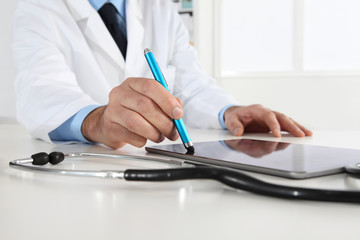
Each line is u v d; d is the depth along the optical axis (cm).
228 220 21
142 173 28
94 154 42
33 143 67
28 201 25
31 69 80
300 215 21
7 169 37
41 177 33
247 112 82
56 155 39
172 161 38
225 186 29
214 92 106
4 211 23
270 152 43
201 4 380
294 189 24
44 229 19
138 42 113
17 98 79
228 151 44
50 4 104
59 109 66
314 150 45
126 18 117
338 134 79
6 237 18
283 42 393
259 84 384
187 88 112
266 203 24
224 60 411
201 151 45
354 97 364
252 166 34
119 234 19
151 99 50
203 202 25
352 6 373
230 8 401
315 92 372
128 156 41
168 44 126
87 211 23
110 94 54
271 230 19
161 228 19
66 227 20
